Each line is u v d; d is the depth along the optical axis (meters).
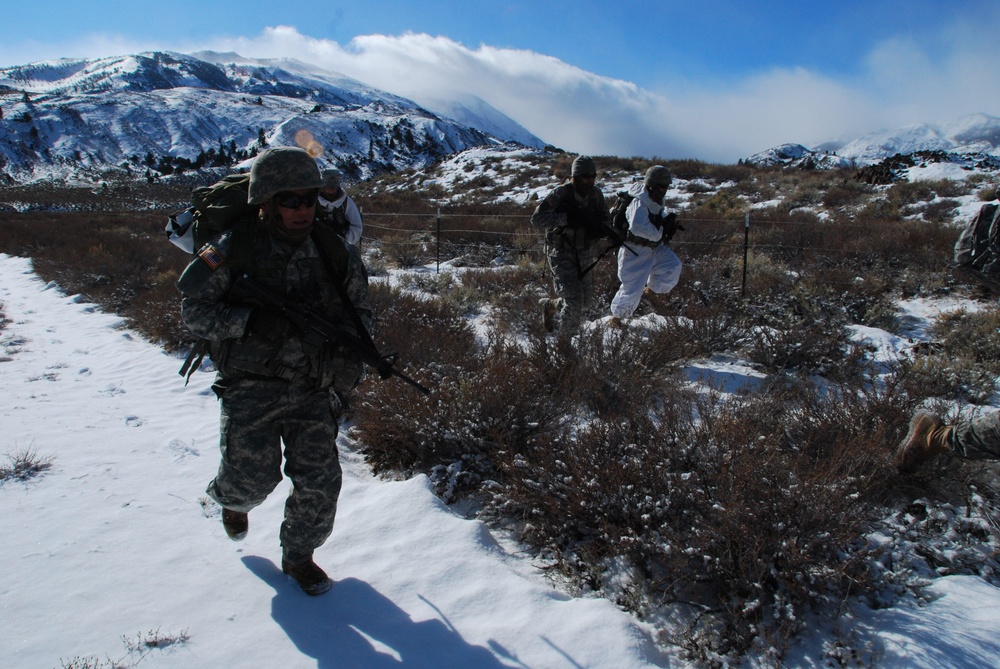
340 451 4.72
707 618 2.88
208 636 2.66
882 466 3.66
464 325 7.41
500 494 3.71
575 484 3.49
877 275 9.26
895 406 4.24
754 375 5.97
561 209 6.02
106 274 13.09
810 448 4.05
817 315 7.41
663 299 7.94
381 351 5.86
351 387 2.94
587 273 6.20
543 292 8.98
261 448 2.79
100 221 31.73
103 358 7.62
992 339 6.38
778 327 6.67
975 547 3.27
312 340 2.77
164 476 4.23
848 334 6.79
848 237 11.73
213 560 3.21
